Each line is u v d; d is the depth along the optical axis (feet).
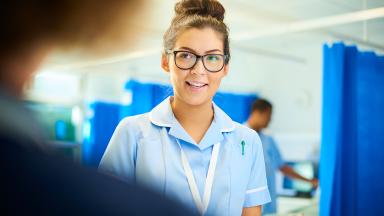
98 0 1.01
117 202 1.04
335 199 7.57
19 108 1.09
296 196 12.76
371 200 8.04
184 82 2.94
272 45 17.89
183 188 3.05
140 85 13.34
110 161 3.20
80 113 14.79
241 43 17.22
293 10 13.12
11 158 1.02
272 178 10.25
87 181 1.05
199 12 3.05
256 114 10.32
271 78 18.72
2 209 1.00
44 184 1.02
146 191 1.09
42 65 1.08
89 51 1.05
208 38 2.87
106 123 16.22
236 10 12.84
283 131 18.15
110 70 15.19
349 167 7.79
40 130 1.12
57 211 1.01
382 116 8.23
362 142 8.00
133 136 3.24
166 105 3.37
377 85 8.23
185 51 2.89
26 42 1.04
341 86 7.70
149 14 1.05
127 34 1.05
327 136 7.63
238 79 19.48
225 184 3.18
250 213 3.63
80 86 14.90
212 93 3.04
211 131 3.29
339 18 7.37
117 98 16.51
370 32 15.20
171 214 1.08
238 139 3.47
